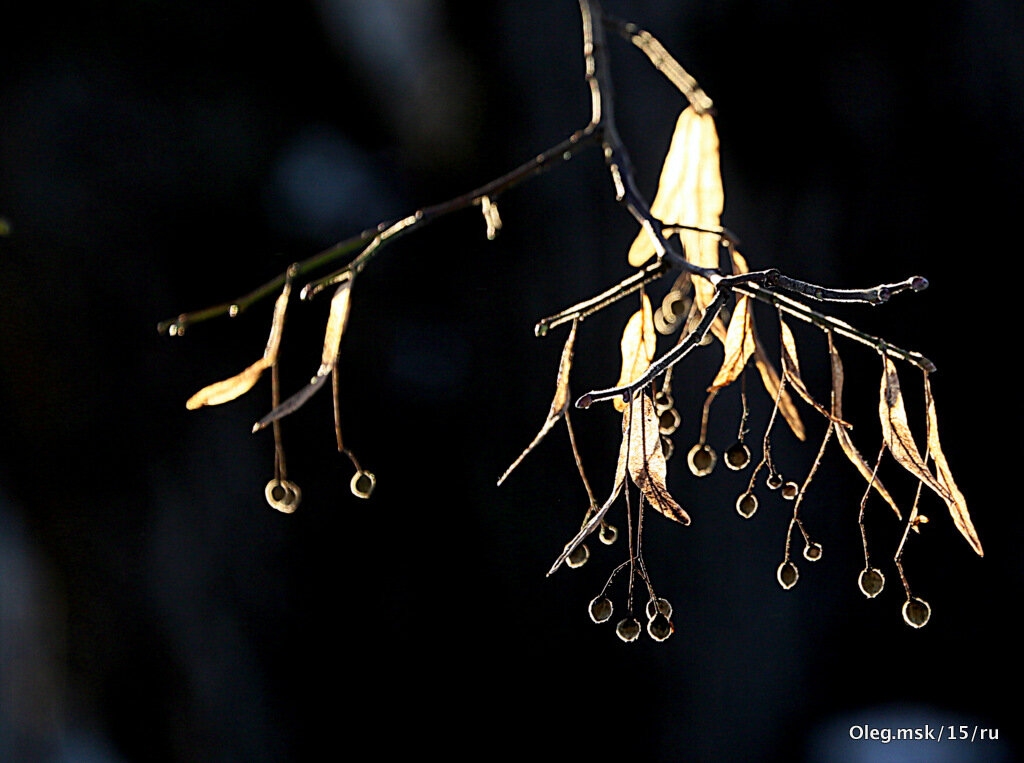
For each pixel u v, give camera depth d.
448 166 4.64
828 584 4.19
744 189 4.08
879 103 3.99
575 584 4.43
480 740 4.41
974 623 4.32
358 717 4.30
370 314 4.61
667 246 1.49
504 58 4.42
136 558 3.77
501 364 4.56
